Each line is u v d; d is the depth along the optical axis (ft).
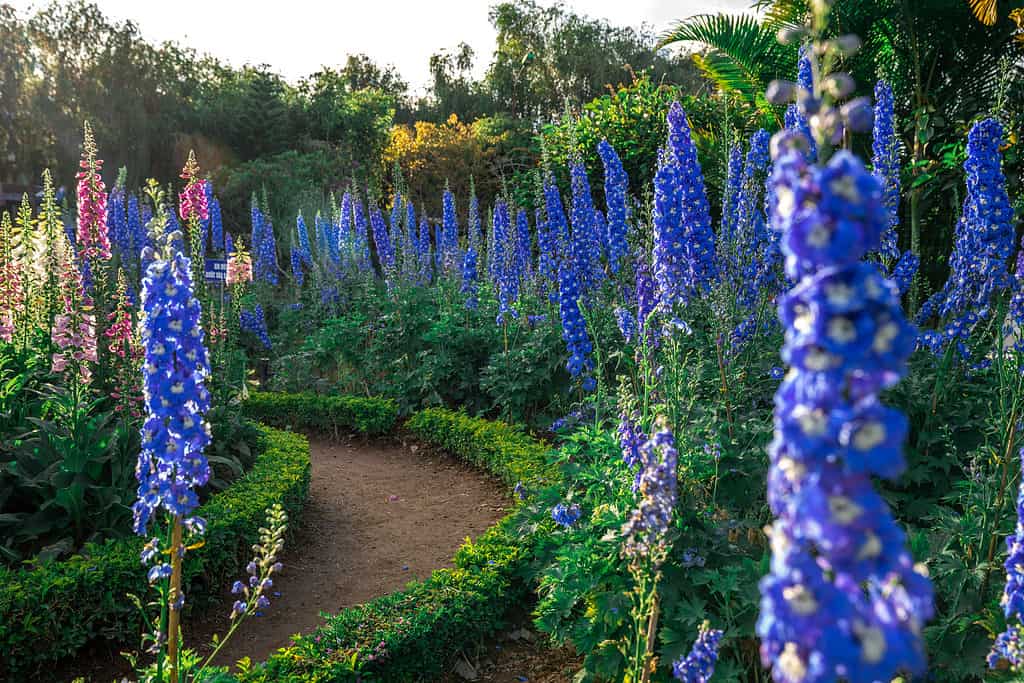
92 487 18.74
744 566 12.32
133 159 116.78
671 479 10.23
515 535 18.99
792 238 4.15
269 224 56.13
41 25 116.57
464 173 87.61
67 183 114.32
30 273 24.77
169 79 123.24
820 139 5.20
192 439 10.82
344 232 51.52
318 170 101.24
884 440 3.97
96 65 117.50
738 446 15.94
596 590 14.08
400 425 35.01
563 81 122.52
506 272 31.71
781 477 4.42
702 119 46.01
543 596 17.78
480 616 16.65
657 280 18.24
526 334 31.60
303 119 123.95
